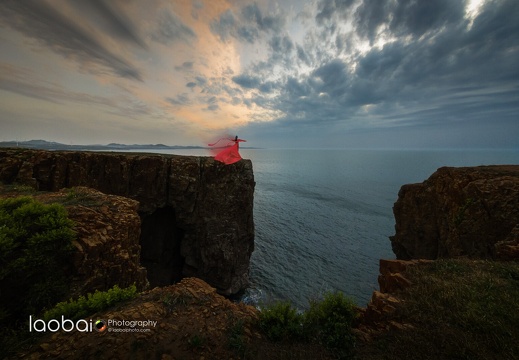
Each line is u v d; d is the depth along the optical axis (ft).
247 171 107.45
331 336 18.33
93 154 84.84
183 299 21.65
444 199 68.64
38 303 20.72
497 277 24.77
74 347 14.88
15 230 22.29
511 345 14.73
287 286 97.96
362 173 501.97
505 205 45.14
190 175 96.63
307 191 296.51
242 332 18.30
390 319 20.54
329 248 133.80
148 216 98.68
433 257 75.66
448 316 18.84
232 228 99.55
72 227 27.48
